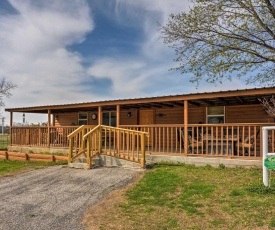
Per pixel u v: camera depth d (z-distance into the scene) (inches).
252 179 253.6
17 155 459.2
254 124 313.7
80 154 363.3
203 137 367.2
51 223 170.4
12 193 240.8
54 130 509.0
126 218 174.2
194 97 352.2
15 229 161.9
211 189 223.5
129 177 282.0
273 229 148.6
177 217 171.9
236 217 166.6
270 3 319.0
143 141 328.2
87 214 184.7
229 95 328.5
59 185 262.1
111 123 587.5
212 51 353.7
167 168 321.7
